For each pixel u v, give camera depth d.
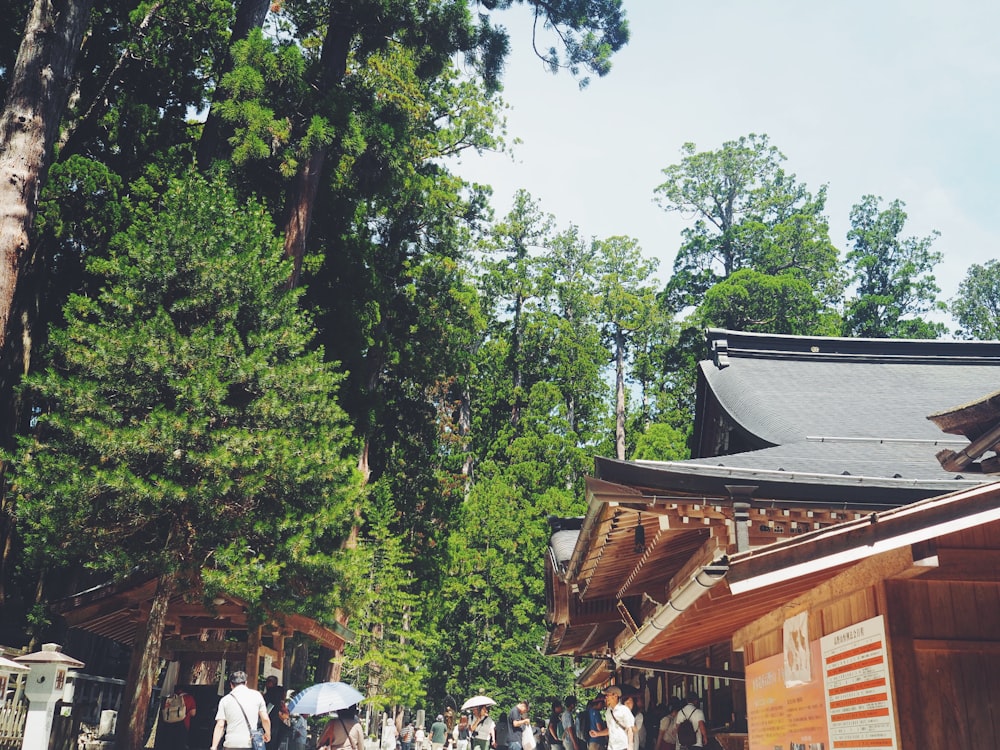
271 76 22.23
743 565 4.53
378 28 25.14
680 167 67.44
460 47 26.20
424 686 48.66
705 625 7.72
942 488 10.05
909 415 15.15
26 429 23.11
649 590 14.88
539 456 57.09
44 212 21.08
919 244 59.41
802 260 60.94
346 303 26.31
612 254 71.19
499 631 50.81
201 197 17.08
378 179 26.02
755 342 19.61
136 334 15.16
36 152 15.98
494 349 62.59
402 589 39.84
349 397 26.27
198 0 26.25
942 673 4.72
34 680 12.77
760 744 7.45
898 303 58.25
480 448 61.59
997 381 17.98
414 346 35.41
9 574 22.31
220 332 16.19
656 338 69.12
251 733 9.88
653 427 55.34
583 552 12.60
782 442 13.59
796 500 9.97
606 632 20.47
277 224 24.53
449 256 35.81
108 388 15.18
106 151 25.64
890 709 4.72
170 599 16.58
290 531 15.64
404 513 40.09
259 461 15.09
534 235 71.62
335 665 30.80
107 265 19.66
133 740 14.25
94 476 14.28
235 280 16.22
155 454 15.00
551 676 49.56
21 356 22.09
